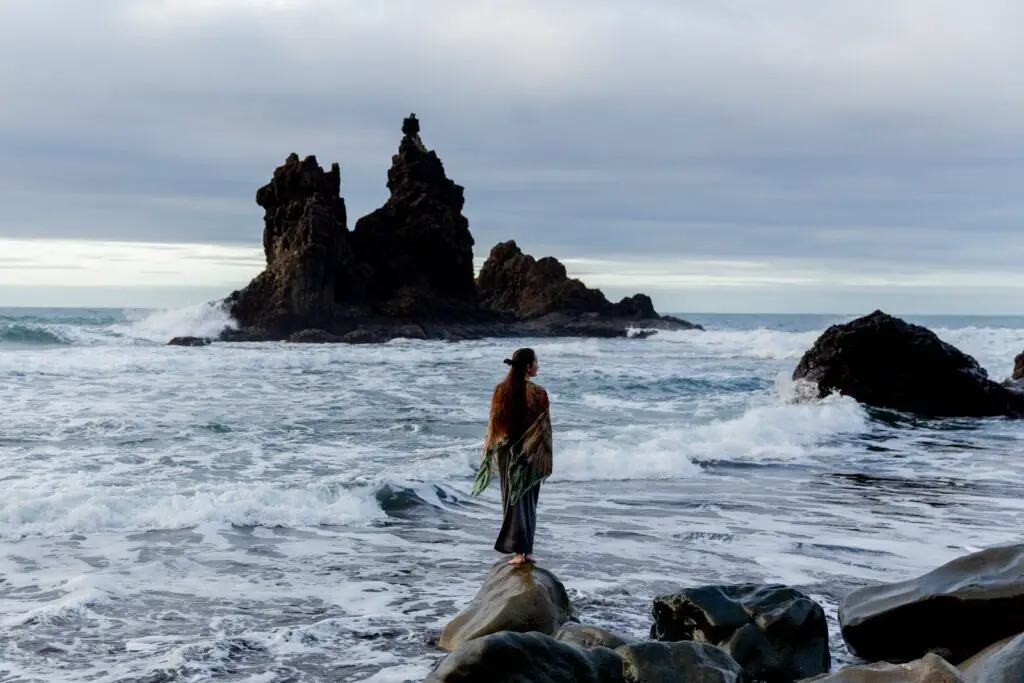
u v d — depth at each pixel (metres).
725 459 14.87
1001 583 5.71
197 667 5.76
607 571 8.18
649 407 22.69
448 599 7.39
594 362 40.09
